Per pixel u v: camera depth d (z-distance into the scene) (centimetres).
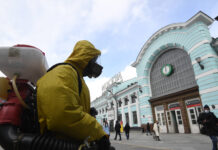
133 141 1126
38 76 98
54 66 85
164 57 1828
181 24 1516
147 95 1941
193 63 1385
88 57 97
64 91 70
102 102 3534
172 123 1595
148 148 750
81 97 88
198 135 1196
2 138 68
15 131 71
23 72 87
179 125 1520
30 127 81
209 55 1256
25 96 83
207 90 1240
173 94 1574
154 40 1873
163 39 1752
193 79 1457
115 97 2775
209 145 730
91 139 78
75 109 71
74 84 78
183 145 779
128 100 2408
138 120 2142
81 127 70
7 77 88
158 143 917
